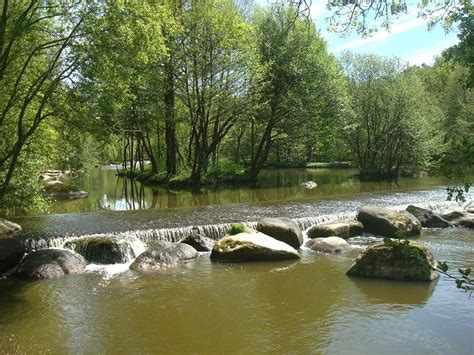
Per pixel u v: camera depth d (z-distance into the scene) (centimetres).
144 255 1538
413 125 4397
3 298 1209
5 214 2325
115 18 1585
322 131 4147
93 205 2920
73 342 939
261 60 3672
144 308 1132
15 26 1544
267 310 1109
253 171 4191
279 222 1833
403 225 1964
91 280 1369
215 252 1605
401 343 907
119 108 1842
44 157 2084
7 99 1739
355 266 1392
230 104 3416
